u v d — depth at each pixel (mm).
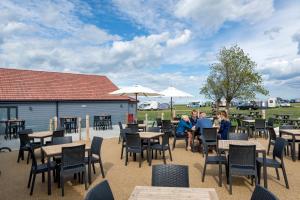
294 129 10828
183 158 9836
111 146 12703
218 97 25969
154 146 9156
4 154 11227
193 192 3578
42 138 9945
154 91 14492
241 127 15320
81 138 16000
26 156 10711
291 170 8047
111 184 6961
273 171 7949
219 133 10148
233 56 24891
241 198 5879
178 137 11547
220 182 6699
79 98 23719
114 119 26125
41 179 7523
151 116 33875
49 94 22547
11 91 20875
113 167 8672
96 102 24891
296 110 41719
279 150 6691
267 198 2760
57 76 25781
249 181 7008
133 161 9492
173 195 3479
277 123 20406
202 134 9961
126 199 5938
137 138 8750
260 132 14992
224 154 7840
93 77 28531
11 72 23312
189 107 57156
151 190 3662
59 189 6684
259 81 24812
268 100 49906
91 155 7555
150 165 8828
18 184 7113
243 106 45781
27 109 20797
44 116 21688
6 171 8445
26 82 22812
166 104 55250
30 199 6055
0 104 19484
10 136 17000
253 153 6094
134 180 7281
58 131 10375
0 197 6195
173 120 16234
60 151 6480
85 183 6590
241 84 24891
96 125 21984
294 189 6430
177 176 4301
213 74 25828
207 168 8445
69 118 20250
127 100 27141
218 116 14781
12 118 20031
